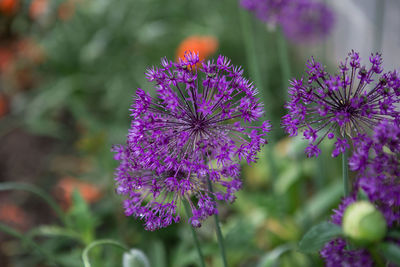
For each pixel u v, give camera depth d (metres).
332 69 4.64
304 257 3.08
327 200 3.26
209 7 5.88
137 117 1.67
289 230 3.23
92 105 5.46
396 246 1.41
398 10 3.80
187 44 4.05
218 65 1.67
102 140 3.93
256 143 1.63
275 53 5.45
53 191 4.70
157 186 1.67
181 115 1.69
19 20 5.58
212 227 3.15
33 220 4.38
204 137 1.67
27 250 3.97
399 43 3.82
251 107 1.66
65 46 5.54
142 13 5.50
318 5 3.65
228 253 3.07
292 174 3.52
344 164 1.71
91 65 5.52
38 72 5.91
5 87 6.21
